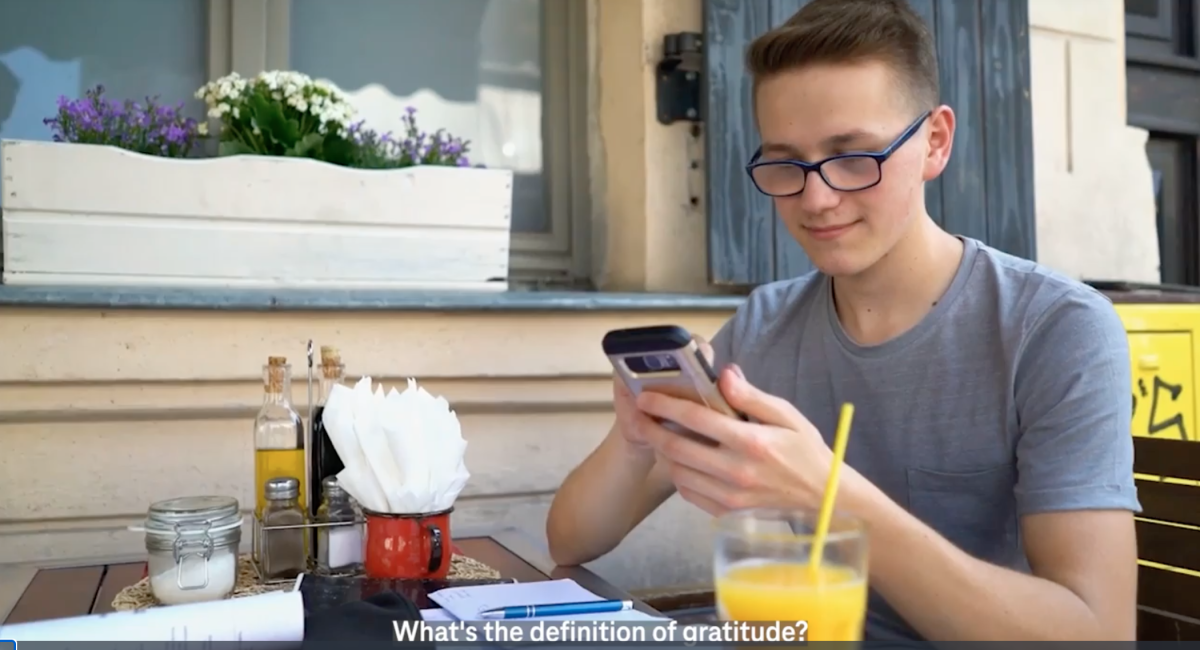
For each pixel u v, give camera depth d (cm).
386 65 163
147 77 152
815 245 92
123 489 127
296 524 96
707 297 153
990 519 97
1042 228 194
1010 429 94
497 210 146
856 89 87
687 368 71
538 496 148
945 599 73
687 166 165
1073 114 198
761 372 114
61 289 121
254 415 132
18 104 144
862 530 58
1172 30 226
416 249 141
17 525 123
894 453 101
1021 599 73
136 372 125
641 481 105
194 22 154
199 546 86
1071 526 80
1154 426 164
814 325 110
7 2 144
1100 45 202
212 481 131
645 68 162
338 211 136
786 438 71
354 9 161
